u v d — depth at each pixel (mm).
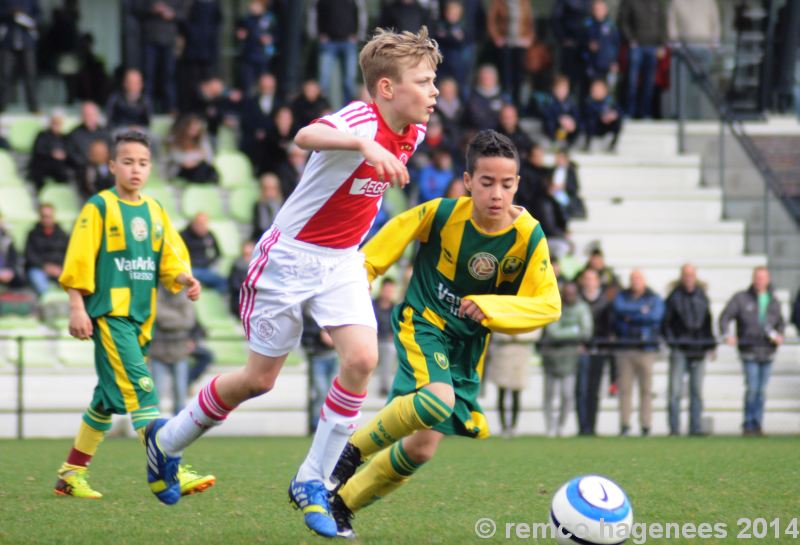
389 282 30188
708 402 30844
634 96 40750
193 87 38031
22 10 37812
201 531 11930
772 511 13367
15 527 12117
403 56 11062
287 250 11344
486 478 17141
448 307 11969
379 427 11484
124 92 35906
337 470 11641
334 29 36844
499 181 11430
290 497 11430
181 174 36562
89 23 42656
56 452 21922
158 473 11945
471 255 11867
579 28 39562
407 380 11664
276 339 11445
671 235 37781
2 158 36750
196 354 28625
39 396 30859
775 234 36812
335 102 39031
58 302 31641
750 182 37750
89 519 12758
